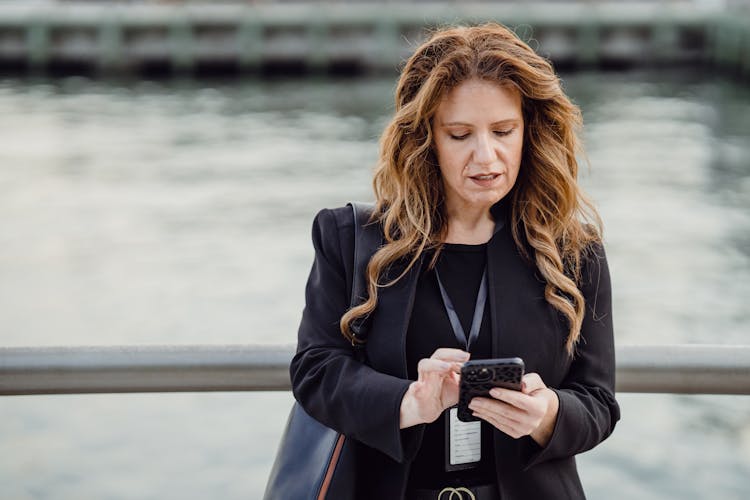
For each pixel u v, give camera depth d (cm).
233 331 1213
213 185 2005
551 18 3512
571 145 157
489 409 138
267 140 2452
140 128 2641
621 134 2405
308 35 3531
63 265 1492
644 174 1992
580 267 158
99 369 172
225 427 830
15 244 1609
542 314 154
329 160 2205
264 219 1739
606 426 152
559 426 144
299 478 154
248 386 175
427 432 153
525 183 157
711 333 1163
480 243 158
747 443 785
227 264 1484
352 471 152
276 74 3575
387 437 144
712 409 853
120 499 718
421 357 154
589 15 3516
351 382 147
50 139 2502
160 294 1351
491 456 155
